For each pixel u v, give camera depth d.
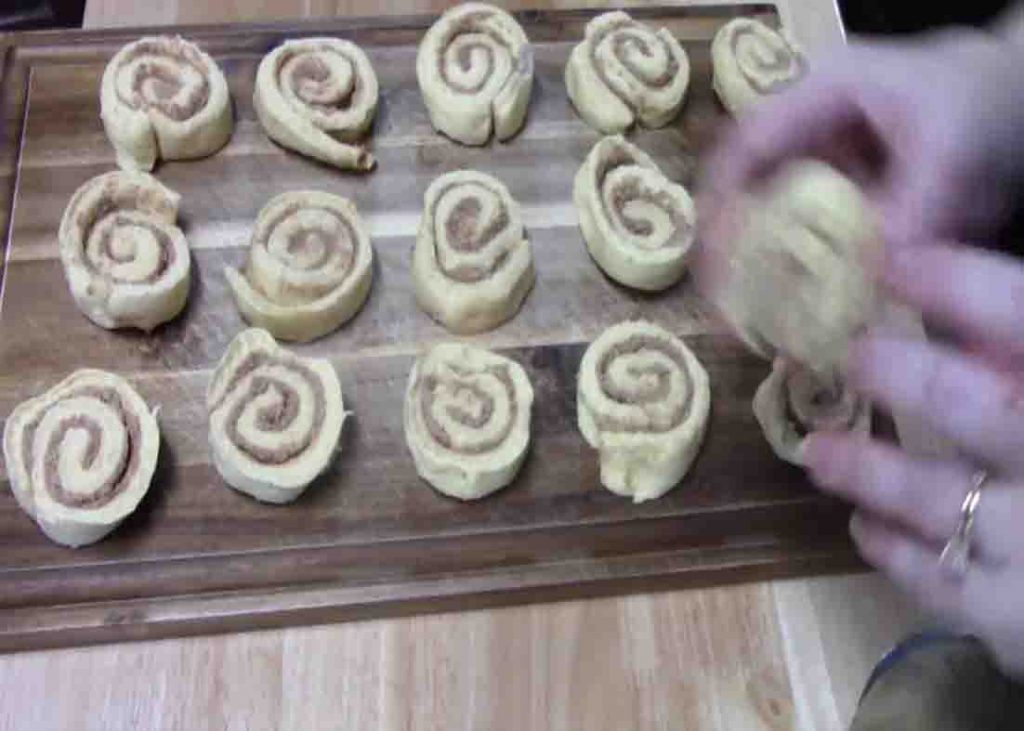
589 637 0.47
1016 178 0.42
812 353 0.48
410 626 0.47
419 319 0.54
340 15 0.62
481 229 0.54
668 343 0.53
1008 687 0.42
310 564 0.47
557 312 0.55
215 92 0.56
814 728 0.46
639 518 0.49
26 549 0.47
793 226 0.46
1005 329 0.34
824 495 0.50
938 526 0.37
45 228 0.54
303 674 0.46
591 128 0.60
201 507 0.48
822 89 0.44
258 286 0.53
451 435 0.49
